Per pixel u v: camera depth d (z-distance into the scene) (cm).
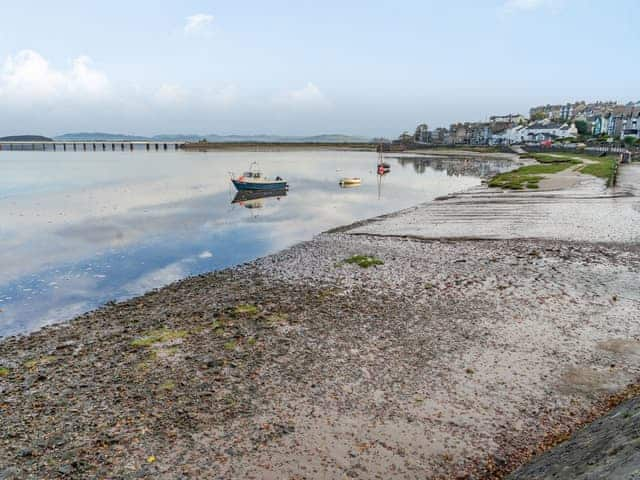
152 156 14638
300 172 8150
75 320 1412
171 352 1120
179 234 2784
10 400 906
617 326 1232
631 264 1823
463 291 1561
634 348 1098
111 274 1962
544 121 18300
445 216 3197
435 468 711
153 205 3966
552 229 2564
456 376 988
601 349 1098
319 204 4184
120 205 3928
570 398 891
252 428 809
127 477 686
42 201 4103
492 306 1410
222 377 989
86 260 2180
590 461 518
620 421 625
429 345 1145
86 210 3622
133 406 879
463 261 1964
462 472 701
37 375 1020
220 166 9594
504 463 716
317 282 1728
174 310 1458
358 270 1872
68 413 855
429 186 5775
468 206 3625
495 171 8188
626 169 6122
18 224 3023
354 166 9888
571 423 809
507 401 889
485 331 1223
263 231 2903
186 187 5447
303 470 707
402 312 1380
